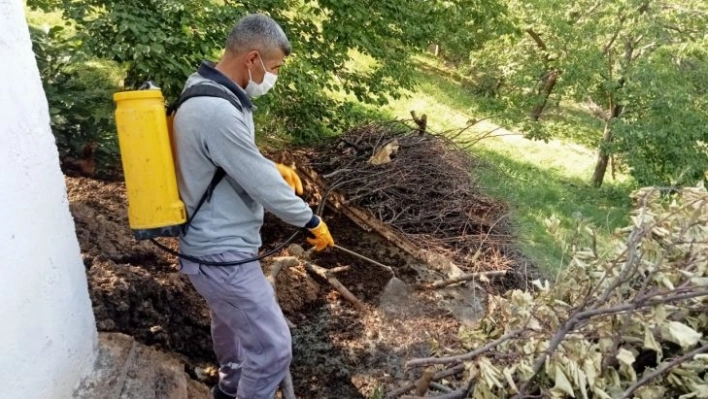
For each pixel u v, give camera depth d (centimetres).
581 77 1033
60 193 213
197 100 199
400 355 342
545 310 251
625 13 1027
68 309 219
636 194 302
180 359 291
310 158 545
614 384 230
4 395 180
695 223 252
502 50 1103
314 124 547
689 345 224
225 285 217
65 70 491
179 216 205
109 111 471
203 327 315
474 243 480
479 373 233
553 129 1040
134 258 332
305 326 353
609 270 249
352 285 404
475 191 555
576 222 310
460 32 676
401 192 511
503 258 473
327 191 484
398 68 596
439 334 365
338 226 478
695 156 954
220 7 449
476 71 1306
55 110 394
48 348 204
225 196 211
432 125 921
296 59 495
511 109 1046
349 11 517
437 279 430
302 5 553
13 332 183
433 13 641
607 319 238
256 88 220
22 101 185
